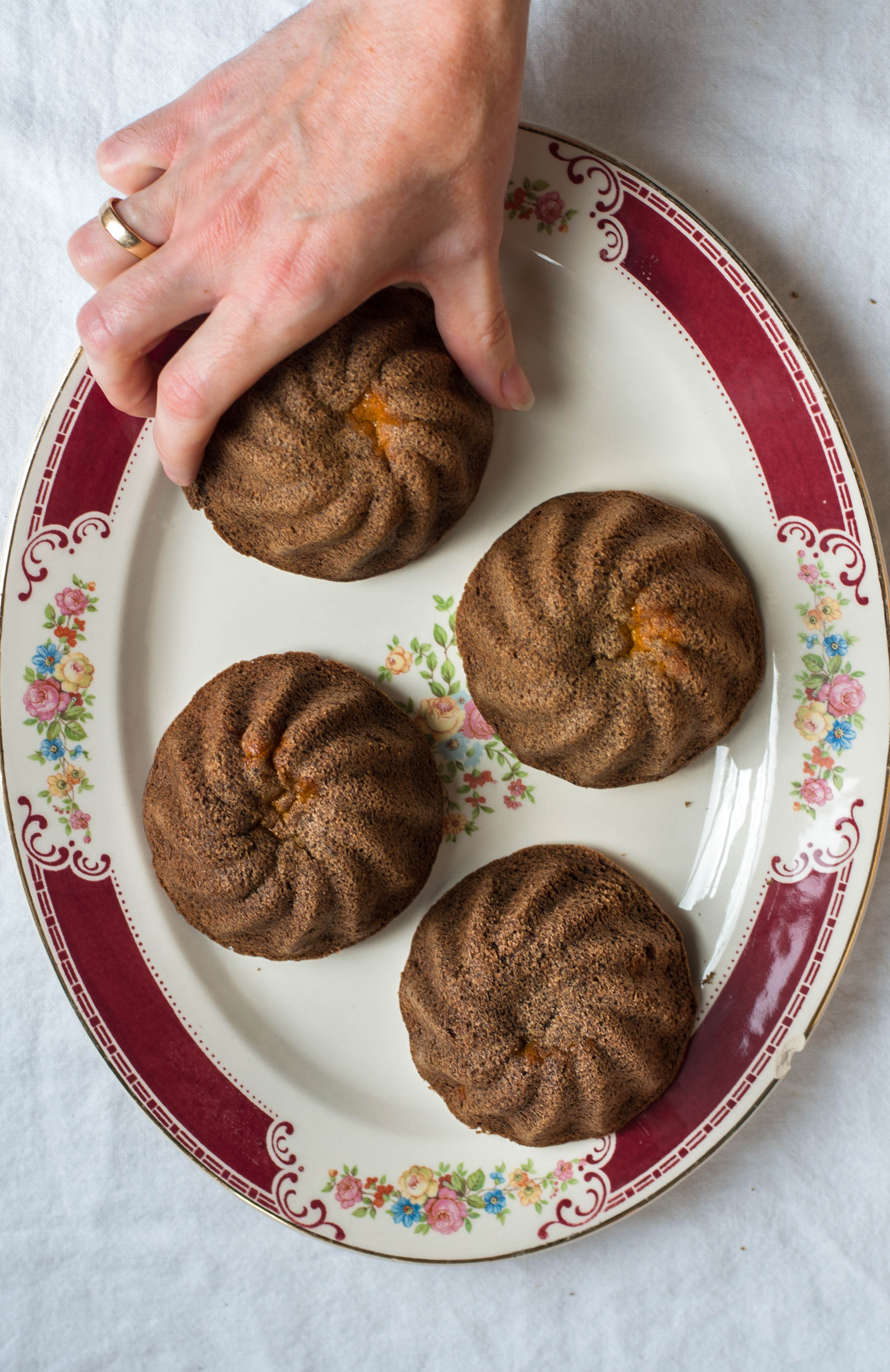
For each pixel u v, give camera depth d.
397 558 0.46
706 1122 0.45
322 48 0.41
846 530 0.45
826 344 0.47
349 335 0.43
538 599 0.43
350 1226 0.46
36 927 0.46
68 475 0.46
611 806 0.46
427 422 0.43
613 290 0.45
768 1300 0.48
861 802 0.45
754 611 0.45
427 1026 0.45
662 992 0.44
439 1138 0.46
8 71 0.49
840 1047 0.48
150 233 0.42
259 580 0.47
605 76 0.47
